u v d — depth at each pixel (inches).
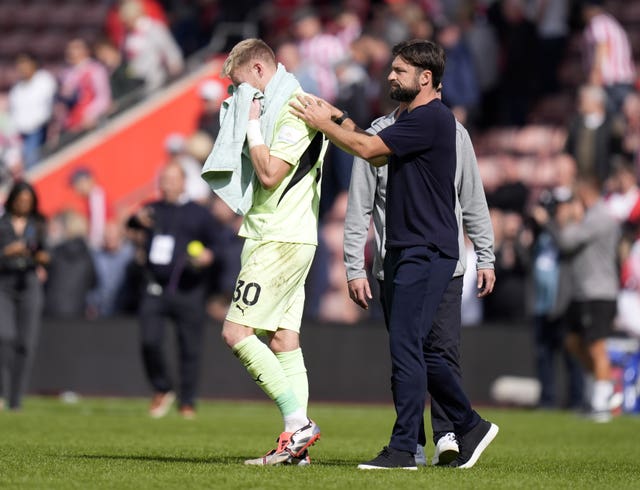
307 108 900.6
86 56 2839.6
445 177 907.4
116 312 2290.8
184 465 928.3
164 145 2709.2
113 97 2768.2
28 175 2657.5
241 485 795.4
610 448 1269.7
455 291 946.7
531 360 2116.1
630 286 2110.0
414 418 896.9
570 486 850.1
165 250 1690.5
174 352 2181.3
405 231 908.0
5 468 896.3
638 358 1998.0
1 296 1745.8
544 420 1758.1
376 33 2588.6
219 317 2207.2
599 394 1779.0
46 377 2214.6
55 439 1240.8
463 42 2546.8
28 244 1744.6
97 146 2682.1
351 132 896.9
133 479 826.2
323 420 1695.4
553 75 2763.3
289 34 2768.2
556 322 2017.7
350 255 963.3
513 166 2380.7
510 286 2145.7
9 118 2837.1
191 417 1702.8
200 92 2711.6
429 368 938.7
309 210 930.1
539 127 2743.6
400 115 924.6
